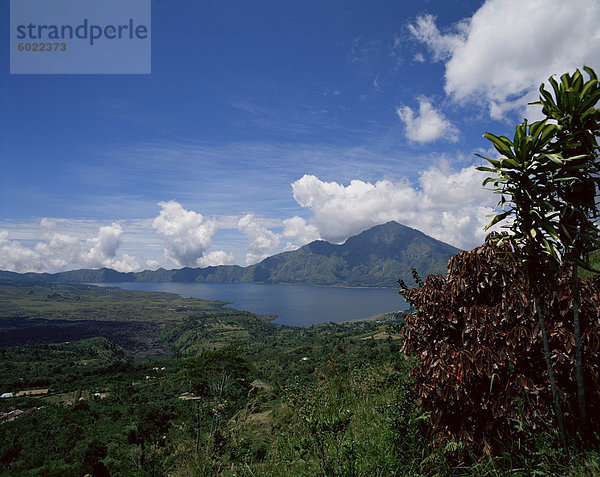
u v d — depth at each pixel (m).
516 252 2.96
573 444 2.72
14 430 62.09
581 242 2.76
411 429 3.64
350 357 7.75
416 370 3.58
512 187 2.76
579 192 2.76
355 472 3.24
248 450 4.30
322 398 5.38
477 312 3.18
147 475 4.12
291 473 3.72
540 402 2.94
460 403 3.20
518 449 2.95
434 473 3.15
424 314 3.55
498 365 3.03
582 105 2.71
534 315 3.11
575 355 2.97
